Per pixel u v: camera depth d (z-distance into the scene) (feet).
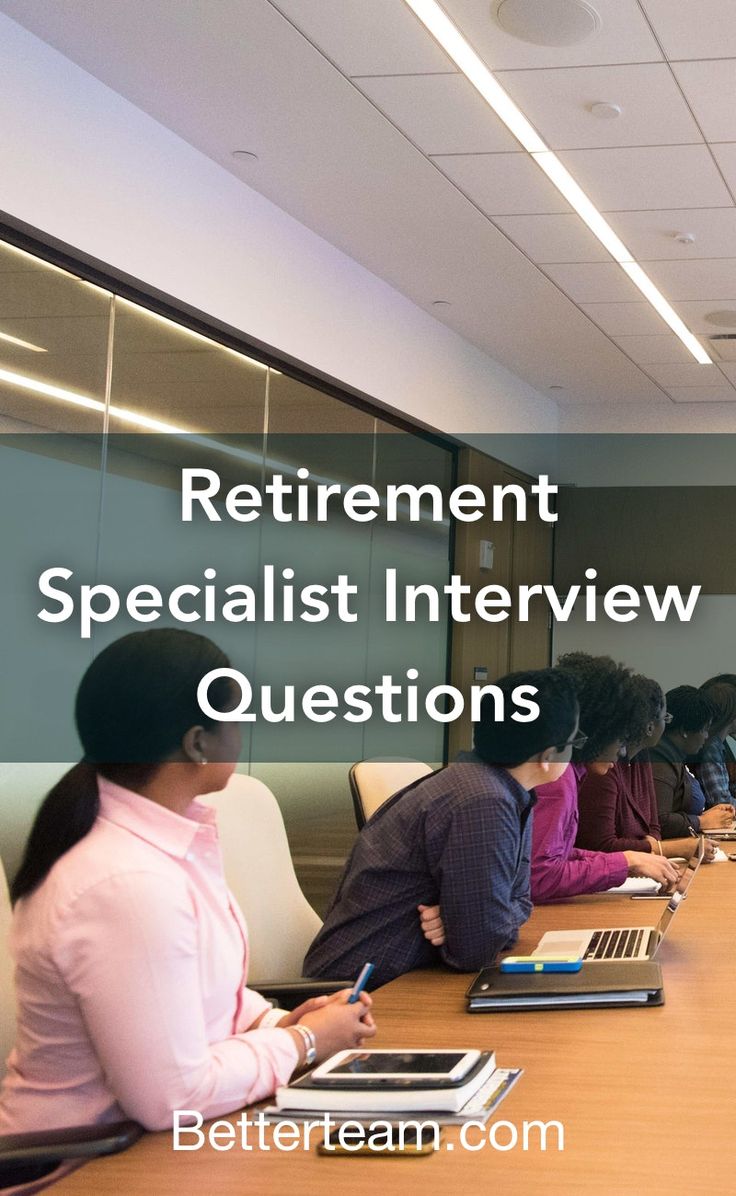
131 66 14.88
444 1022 6.78
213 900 6.08
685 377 30.27
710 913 10.34
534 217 19.97
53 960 5.16
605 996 7.10
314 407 21.29
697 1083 5.60
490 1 13.46
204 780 5.80
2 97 13.62
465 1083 5.24
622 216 19.90
